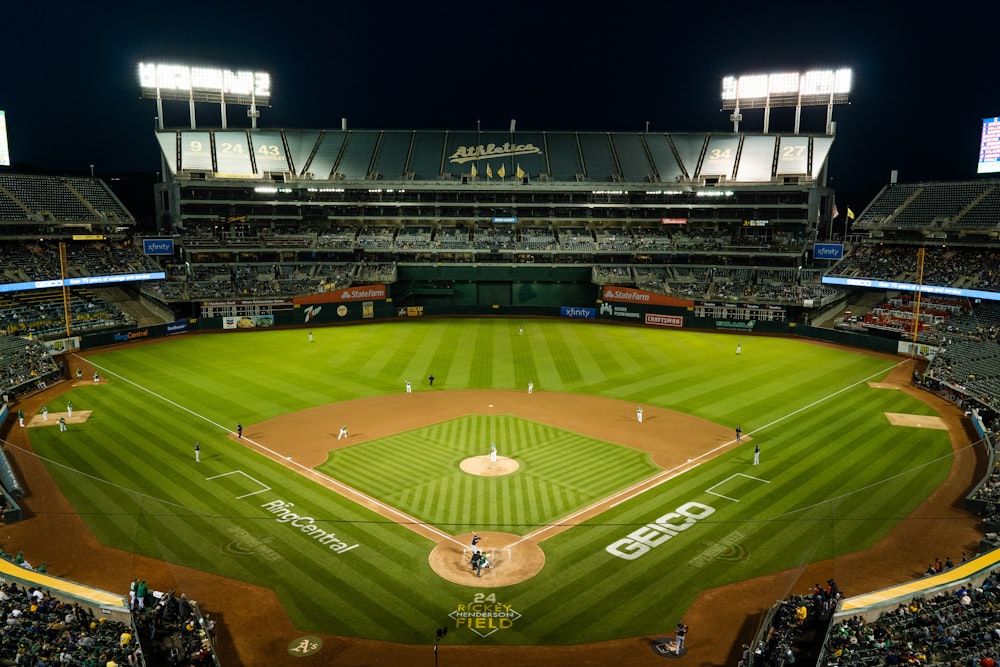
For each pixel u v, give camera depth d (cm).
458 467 3350
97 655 1759
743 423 4116
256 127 9312
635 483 3161
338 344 6575
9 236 6888
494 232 9156
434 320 8112
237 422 4050
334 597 2212
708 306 7738
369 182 8569
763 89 9038
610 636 2019
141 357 5900
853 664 1719
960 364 5166
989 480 3073
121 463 3372
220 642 1975
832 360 5997
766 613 2123
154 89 8750
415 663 1892
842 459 3497
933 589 2069
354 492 3041
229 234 8644
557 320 8231
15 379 4806
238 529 2677
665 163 9088
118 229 8081
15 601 1998
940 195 7662
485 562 2356
